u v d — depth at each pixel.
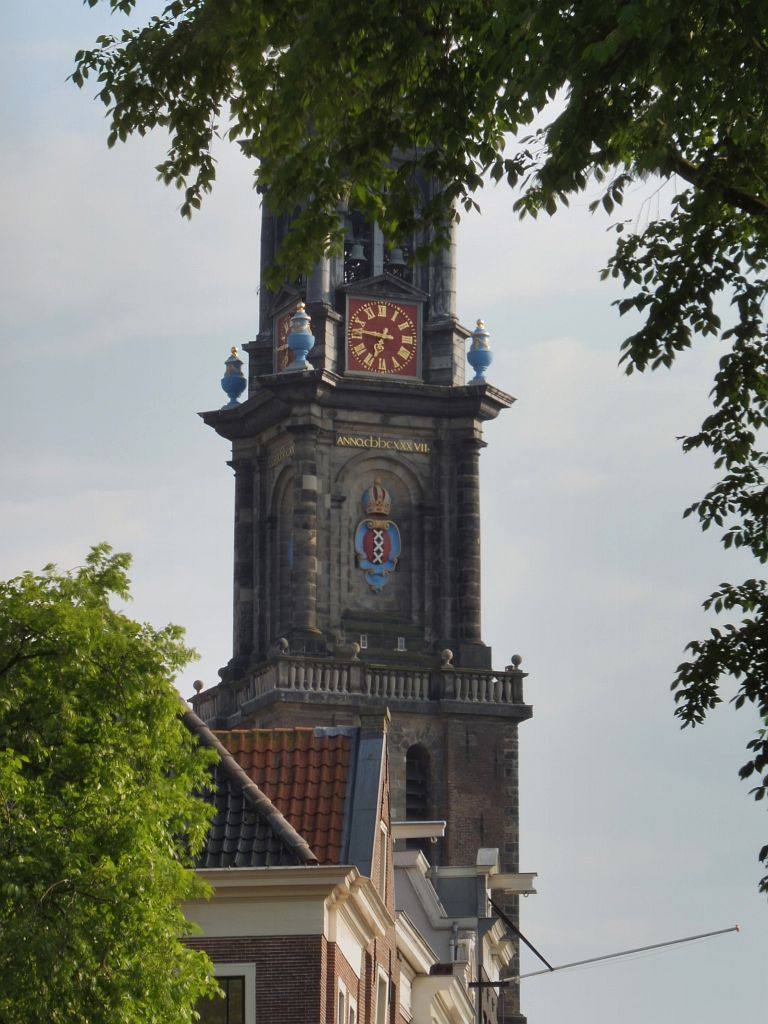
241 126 71.81
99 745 72.56
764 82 59.34
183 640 75.25
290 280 73.00
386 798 105.25
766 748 73.12
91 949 69.88
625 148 62.81
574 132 60.81
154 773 73.69
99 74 71.62
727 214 71.12
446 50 68.69
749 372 73.31
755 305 72.19
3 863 69.44
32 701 72.88
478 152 70.38
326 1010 90.25
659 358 72.62
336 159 70.88
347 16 66.56
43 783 71.88
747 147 64.44
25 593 74.44
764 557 74.88
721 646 73.44
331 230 72.19
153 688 73.81
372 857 97.88
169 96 71.25
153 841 72.12
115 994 69.75
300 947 89.44
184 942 89.38
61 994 69.25
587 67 59.38
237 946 89.38
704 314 72.06
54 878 69.88
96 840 71.31
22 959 68.69
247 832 91.94
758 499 74.69
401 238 72.25
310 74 68.88
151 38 70.75
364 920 97.88
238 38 69.88
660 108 59.56
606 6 58.78
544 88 59.84
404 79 69.12
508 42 61.47
